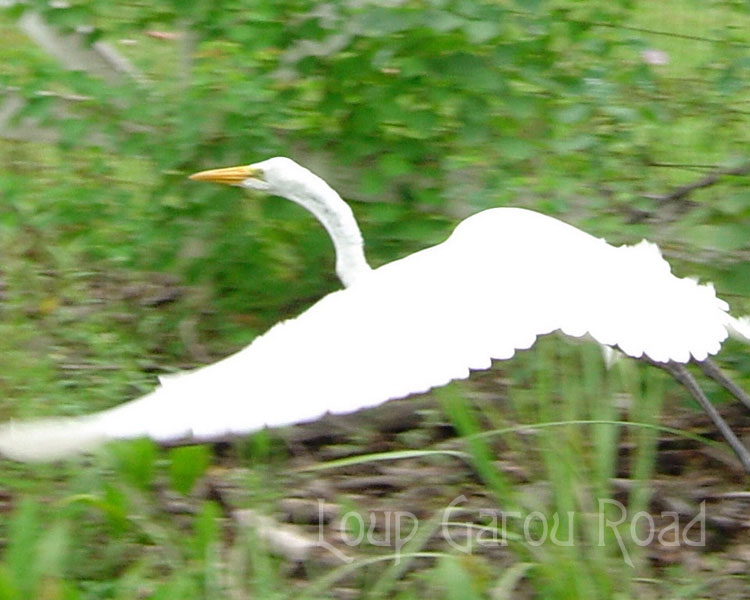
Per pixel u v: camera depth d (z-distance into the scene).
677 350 7.68
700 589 8.83
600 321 7.57
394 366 6.61
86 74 11.30
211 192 11.09
